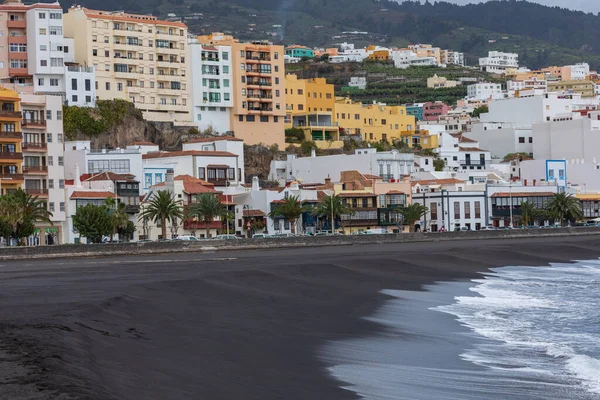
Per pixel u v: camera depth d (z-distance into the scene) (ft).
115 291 408.87
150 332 316.19
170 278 485.97
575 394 260.42
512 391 262.06
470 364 297.12
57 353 255.29
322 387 255.91
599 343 340.39
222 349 297.94
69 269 572.51
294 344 317.42
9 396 209.46
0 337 276.62
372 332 351.25
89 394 215.31
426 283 531.09
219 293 434.71
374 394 251.80
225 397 234.58
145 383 238.89
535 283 542.57
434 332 357.41
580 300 460.55
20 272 547.90
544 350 324.39
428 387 263.29
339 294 463.83
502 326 376.27
